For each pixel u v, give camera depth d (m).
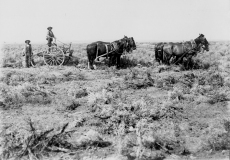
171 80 13.22
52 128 7.11
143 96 10.75
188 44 16.58
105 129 7.45
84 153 6.14
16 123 7.78
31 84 11.42
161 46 18.09
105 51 16.67
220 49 26.73
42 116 8.53
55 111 9.05
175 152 6.14
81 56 22.56
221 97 10.25
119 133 7.09
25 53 16.69
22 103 9.79
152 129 7.35
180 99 10.27
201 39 16.33
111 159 5.81
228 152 6.03
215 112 8.93
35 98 9.97
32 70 15.48
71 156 5.98
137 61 19.20
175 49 16.97
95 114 8.58
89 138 6.59
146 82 12.73
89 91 11.03
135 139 6.72
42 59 18.72
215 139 6.58
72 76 14.23
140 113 8.34
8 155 5.94
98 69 16.81
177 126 7.67
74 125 7.70
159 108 9.01
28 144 6.04
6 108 9.24
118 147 6.34
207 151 6.14
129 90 11.90
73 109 9.31
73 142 6.70
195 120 8.23
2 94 10.21
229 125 7.41
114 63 17.61
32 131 6.82
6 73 14.05
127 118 7.82
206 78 13.34
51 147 6.29
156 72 15.62
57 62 17.95
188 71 15.77
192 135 7.12
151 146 6.34
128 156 5.89
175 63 17.56
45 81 12.99
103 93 10.22
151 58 21.58
